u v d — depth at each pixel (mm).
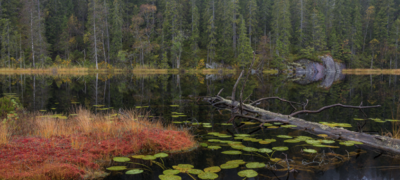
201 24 64062
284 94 12344
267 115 6832
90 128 4785
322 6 69000
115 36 53000
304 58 52719
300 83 20531
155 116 6891
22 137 4156
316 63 52125
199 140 4574
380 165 3318
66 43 53344
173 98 10836
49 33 55594
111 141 4102
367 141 4438
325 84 19406
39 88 14656
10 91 12867
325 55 54750
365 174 3012
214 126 5781
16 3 52469
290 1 66125
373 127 5586
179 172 3012
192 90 14211
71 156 3447
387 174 2992
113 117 6227
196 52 53312
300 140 4410
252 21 58656
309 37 57938
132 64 52281
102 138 4270
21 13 50250
